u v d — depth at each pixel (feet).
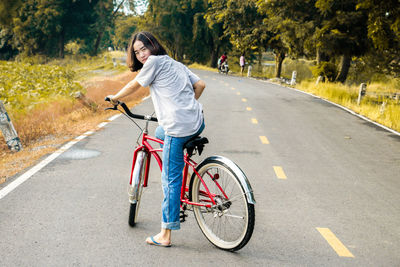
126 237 12.73
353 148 27.76
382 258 12.11
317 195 17.65
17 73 57.16
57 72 63.52
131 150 24.22
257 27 106.52
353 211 15.94
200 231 13.47
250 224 11.12
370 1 47.16
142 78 11.23
